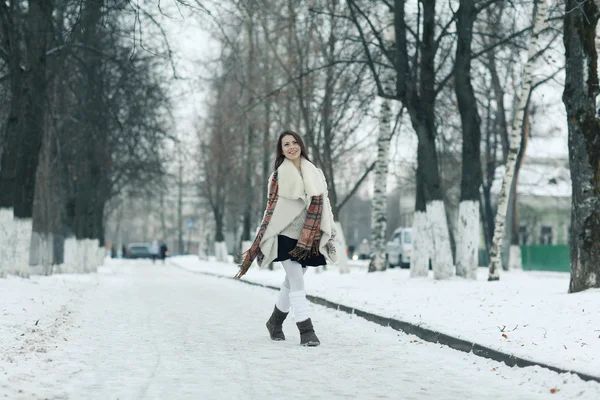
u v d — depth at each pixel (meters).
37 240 28.59
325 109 26.67
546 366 6.59
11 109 19.19
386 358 7.65
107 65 24.67
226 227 73.31
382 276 22.59
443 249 19.69
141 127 26.36
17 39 18.97
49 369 6.61
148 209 62.25
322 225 8.43
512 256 37.75
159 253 68.38
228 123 41.00
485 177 44.16
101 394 5.66
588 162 13.05
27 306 11.96
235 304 14.83
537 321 9.36
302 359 7.48
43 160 25.52
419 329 9.35
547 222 54.12
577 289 12.98
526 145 36.50
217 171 50.03
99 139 26.38
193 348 8.20
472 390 6.02
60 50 20.69
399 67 19.66
